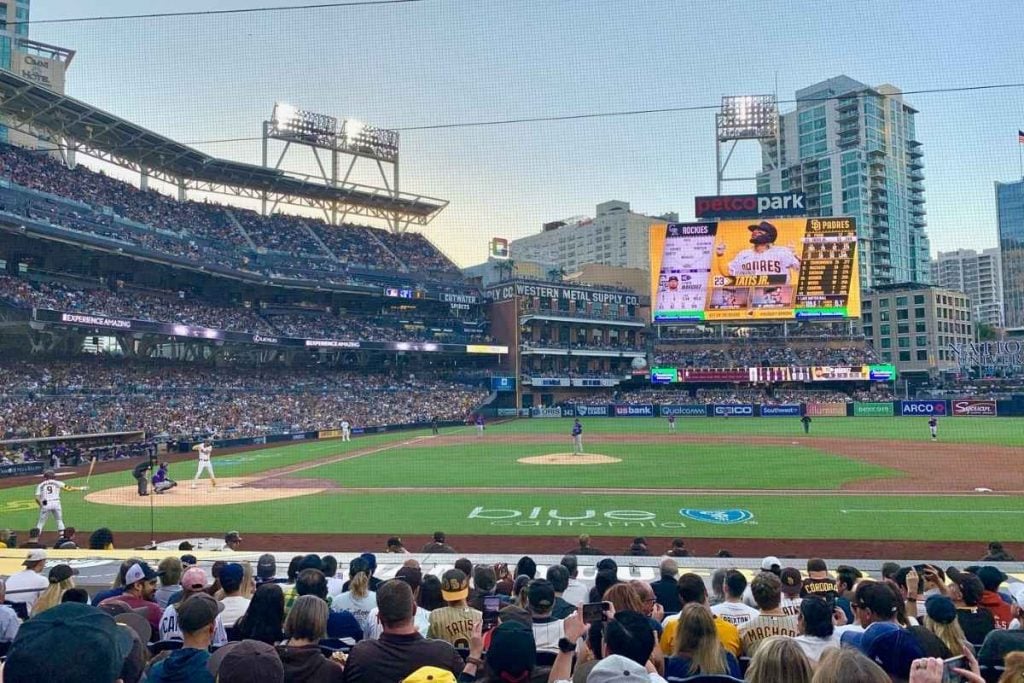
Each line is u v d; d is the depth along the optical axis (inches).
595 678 124.9
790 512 757.3
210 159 2396.7
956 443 1541.6
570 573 328.5
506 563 397.7
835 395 2861.7
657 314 2733.8
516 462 1282.0
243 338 2158.0
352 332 2664.9
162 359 2119.8
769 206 2800.2
